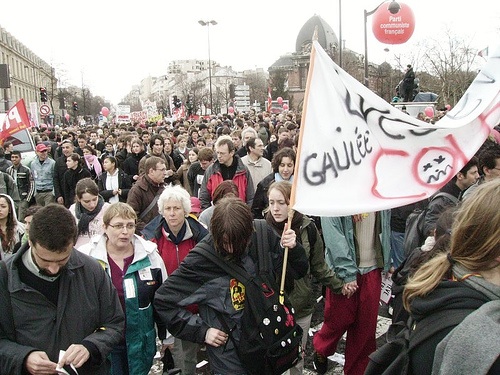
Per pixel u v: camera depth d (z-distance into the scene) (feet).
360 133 11.06
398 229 19.94
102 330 9.49
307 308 13.38
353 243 13.46
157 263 12.20
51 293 8.93
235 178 22.39
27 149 43.65
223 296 9.86
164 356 12.98
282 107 132.77
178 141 41.96
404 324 7.41
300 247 10.92
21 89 274.36
